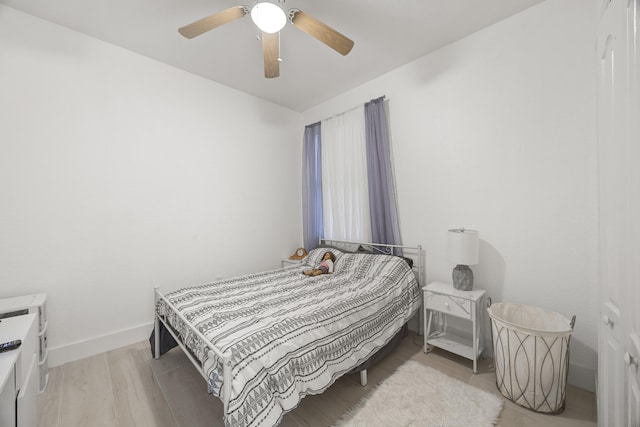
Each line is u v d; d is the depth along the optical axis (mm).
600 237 1302
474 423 1479
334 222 3385
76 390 1777
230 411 1086
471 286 2127
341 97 3340
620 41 1004
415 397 1690
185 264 2775
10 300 1835
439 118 2488
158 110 2598
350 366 1646
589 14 1768
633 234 888
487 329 2213
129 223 2424
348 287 2250
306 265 3117
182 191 2754
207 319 1605
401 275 2441
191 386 1826
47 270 2049
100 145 2275
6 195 1901
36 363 1560
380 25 2141
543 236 1959
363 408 1601
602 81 1266
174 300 1956
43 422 1502
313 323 1574
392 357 2188
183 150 2764
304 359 1406
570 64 1835
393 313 2168
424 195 2619
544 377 1550
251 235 3344
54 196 2074
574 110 1825
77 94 2172
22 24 1959
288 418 1530
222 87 3076
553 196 1914
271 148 3566
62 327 2109
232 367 1170
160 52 2465
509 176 2102
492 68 2166
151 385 1835
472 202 2303
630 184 916
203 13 1987
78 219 2176
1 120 1885
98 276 2270
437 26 2166
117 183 2359
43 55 2035
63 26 2113
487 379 1884
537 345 1558
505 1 1919
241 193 3244
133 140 2445
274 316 1623
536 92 1971
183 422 1511
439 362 2109
